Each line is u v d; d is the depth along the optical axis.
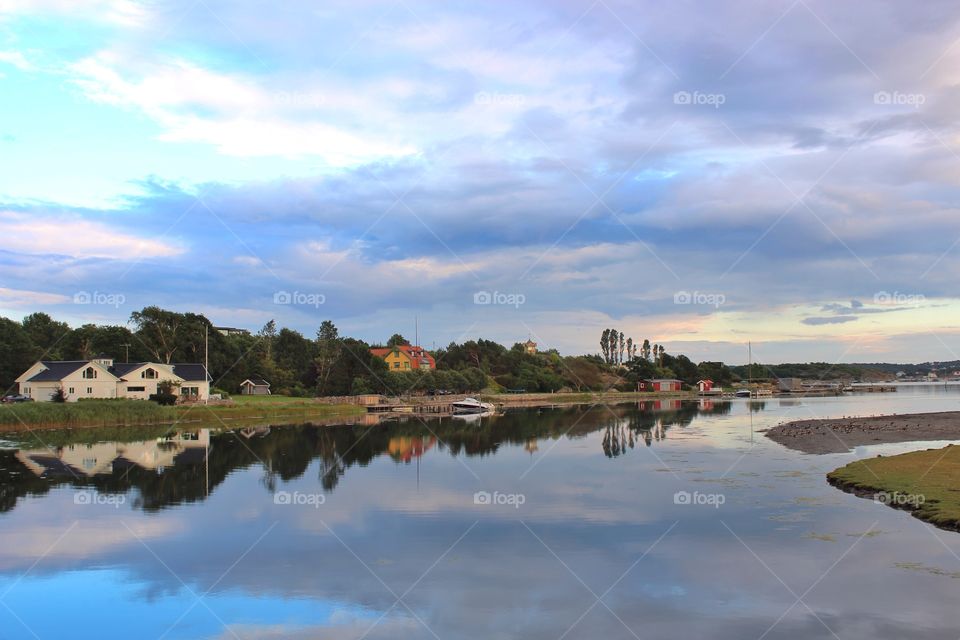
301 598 16.48
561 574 17.89
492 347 145.12
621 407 102.81
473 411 92.69
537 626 14.68
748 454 40.59
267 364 108.31
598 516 24.16
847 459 37.44
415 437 55.50
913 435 49.41
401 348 132.12
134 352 101.81
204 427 65.44
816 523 22.62
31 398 77.06
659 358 174.88
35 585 17.48
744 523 22.80
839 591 16.34
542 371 136.50
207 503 27.16
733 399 129.38
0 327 92.50
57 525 23.48
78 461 39.75
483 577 17.80
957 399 114.31
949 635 13.87
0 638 14.44
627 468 35.50
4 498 28.27
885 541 20.38
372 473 35.03
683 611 15.34
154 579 17.86
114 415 64.62
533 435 56.22
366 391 102.44
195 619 15.32
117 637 14.49
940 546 19.81
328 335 105.62
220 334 111.69
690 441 49.12
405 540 21.34
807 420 66.81
